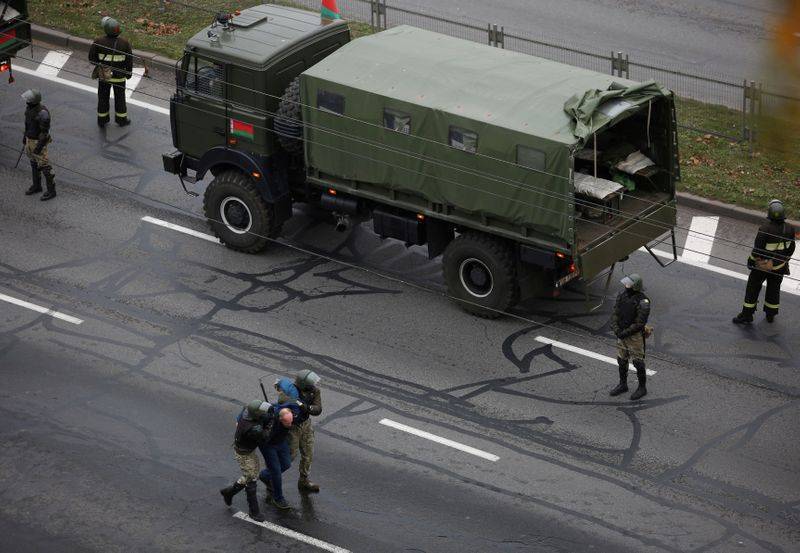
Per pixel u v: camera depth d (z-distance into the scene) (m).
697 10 56.72
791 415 32.50
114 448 31.39
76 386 33.78
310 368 34.62
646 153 37.09
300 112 37.34
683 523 28.73
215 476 30.45
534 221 34.09
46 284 38.34
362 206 38.53
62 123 47.78
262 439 27.61
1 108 48.62
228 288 38.34
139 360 34.91
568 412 32.75
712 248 40.62
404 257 40.06
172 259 39.88
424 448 31.42
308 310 37.25
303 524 28.73
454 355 35.16
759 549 27.91
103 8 56.72
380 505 29.36
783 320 36.72
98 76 46.22
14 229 41.31
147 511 29.27
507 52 37.41
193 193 40.66
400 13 56.50
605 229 35.16
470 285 36.62
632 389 33.69
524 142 33.22
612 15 56.47
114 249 40.34
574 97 33.81
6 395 33.38
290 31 39.09
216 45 38.25
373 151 36.25
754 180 43.81
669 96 35.25
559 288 36.06
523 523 28.73
